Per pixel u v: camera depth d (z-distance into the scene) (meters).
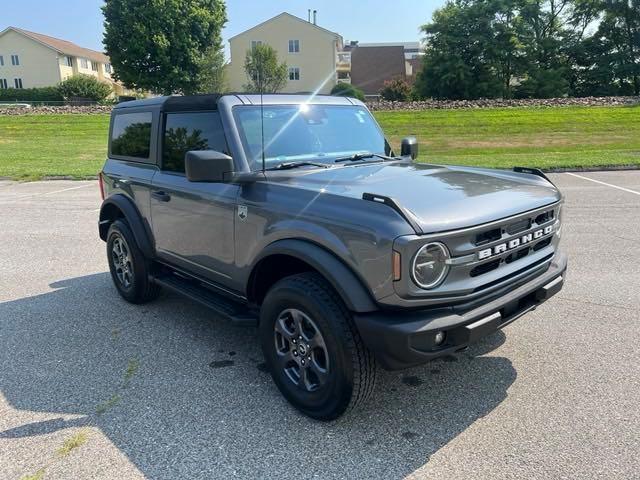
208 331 4.62
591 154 16.73
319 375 3.13
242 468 2.82
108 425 3.23
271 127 3.90
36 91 59.84
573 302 5.02
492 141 21.27
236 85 61.56
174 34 51.50
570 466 2.78
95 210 10.25
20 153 20.38
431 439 3.04
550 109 27.72
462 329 2.85
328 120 4.27
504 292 3.13
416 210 2.88
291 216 3.19
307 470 2.80
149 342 4.39
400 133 23.45
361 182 3.39
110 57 53.38
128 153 5.11
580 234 7.51
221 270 3.89
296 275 3.25
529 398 3.44
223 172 3.35
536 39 47.78
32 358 4.12
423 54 49.78
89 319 4.91
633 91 47.47
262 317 3.42
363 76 65.88
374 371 3.02
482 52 45.06
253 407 3.40
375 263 2.75
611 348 4.09
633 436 3.02
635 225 8.00
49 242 7.84
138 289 5.07
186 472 2.80
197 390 3.62
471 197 3.16
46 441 3.08
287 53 61.19
